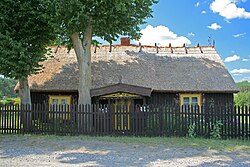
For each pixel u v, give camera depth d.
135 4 16.28
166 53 23.52
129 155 9.76
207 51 23.59
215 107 13.38
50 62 22.41
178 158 9.28
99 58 22.64
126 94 17.72
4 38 14.94
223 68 21.39
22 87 18.23
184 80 20.11
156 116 13.85
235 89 19.39
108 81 19.97
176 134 13.65
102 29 16.45
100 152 10.30
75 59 22.55
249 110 13.01
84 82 16.66
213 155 9.77
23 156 9.66
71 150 10.70
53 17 14.69
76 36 16.75
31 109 15.08
